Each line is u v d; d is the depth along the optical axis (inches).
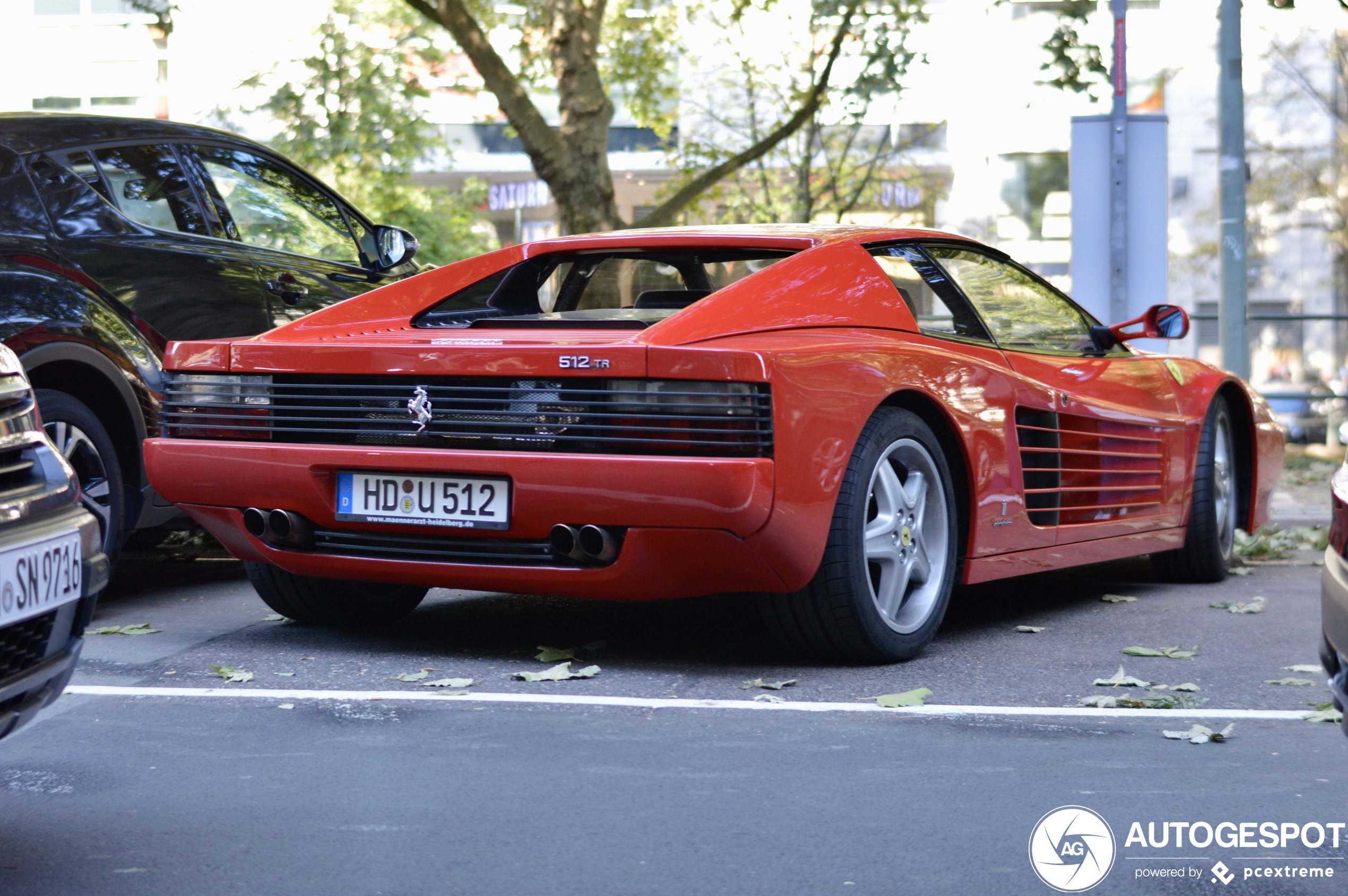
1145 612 194.5
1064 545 183.5
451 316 173.6
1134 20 907.4
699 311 141.1
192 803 104.8
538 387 137.1
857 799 105.6
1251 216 868.6
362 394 145.3
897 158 647.8
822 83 511.5
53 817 101.7
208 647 164.1
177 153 221.1
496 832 98.0
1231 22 361.7
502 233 1121.4
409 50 552.1
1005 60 877.8
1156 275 353.7
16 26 1045.8
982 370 164.9
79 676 148.7
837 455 139.9
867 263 162.4
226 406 152.0
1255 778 111.6
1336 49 838.5
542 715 131.0
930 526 158.7
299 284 234.2
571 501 135.2
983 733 125.2
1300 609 197.2
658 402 132.7
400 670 151.1
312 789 108.0
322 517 148.4
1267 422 244.8
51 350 184.5
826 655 152.0
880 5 503.5
